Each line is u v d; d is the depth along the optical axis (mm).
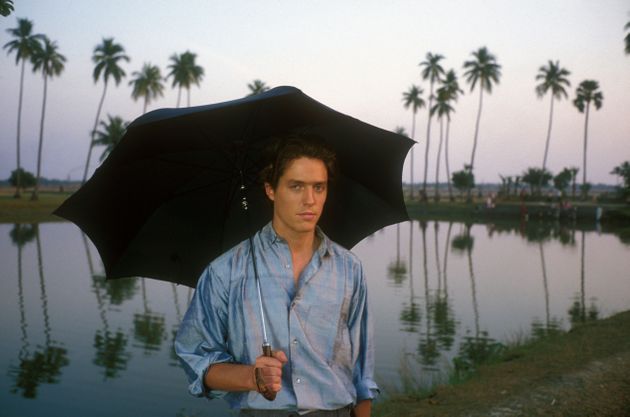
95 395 9531
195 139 1671
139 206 1783
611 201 77250
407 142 1812
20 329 14609
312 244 1703
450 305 17375
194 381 1578
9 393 9656
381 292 19938
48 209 66750
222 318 1617
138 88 80562
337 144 1845
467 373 7117
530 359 7234
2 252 33188
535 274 24516
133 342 13328
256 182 1868
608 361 6828
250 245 1642
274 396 1444
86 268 26750
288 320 1567
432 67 86500
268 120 1670
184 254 1911
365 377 1707
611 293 19531
